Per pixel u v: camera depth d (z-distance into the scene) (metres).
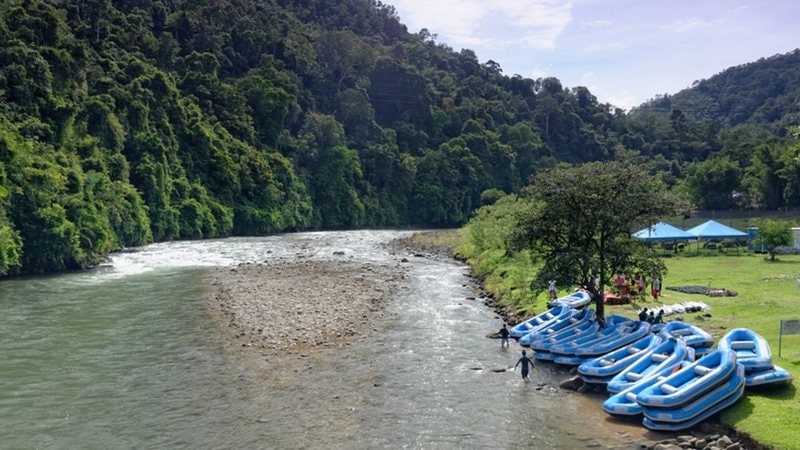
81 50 70.12
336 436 16.64
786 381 17.44
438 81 173.25
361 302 35.16
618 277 30.38
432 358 24.06
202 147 90.88
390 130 136.62
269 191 99.56
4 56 58.81
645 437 16.19
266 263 54.16
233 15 132.25
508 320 30.58
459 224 135.38
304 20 170.12
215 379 21.44
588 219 23.45
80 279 43.53
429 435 16.67
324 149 118.56
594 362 20.55
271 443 16.20
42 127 57.53
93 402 19.23
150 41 101.81
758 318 26.27
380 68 147.88
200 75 102.00
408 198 131.62
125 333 27.75
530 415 18.05
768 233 48.97
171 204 81.25
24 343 26.02
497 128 160.25
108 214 63.09
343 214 116.75
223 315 31.41
